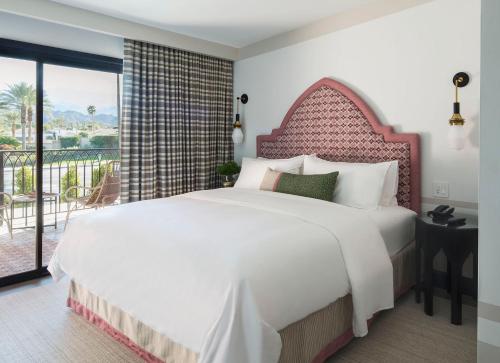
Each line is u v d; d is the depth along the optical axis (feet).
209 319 4.84
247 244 5.51
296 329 5.51
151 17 11.01
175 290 5.40
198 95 13.56
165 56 12.51
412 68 9.52
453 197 8.96
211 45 13.51
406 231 8.77
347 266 6.39
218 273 5.03
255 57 13.71
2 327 7.44
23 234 11.26
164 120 12.58
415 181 9.47
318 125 11.57
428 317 7.80
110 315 6.97
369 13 10.27
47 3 9.64
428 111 9.29
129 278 6.18
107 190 12.74
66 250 7.80
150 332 6.03
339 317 6.40
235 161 14.90
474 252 7.58
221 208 8.17
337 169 9.80
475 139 8.52
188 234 6.11
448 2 8.80
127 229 6.86
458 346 6.67
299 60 12.17
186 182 13.39
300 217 7.24
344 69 10.95
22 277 10.12
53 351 6.56
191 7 10.27
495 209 2.93
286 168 10.85
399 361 6.23
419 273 8.38
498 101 2.86
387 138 9.93
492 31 2.88
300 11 10.69
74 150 11.66
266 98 13.43
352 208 8.20
